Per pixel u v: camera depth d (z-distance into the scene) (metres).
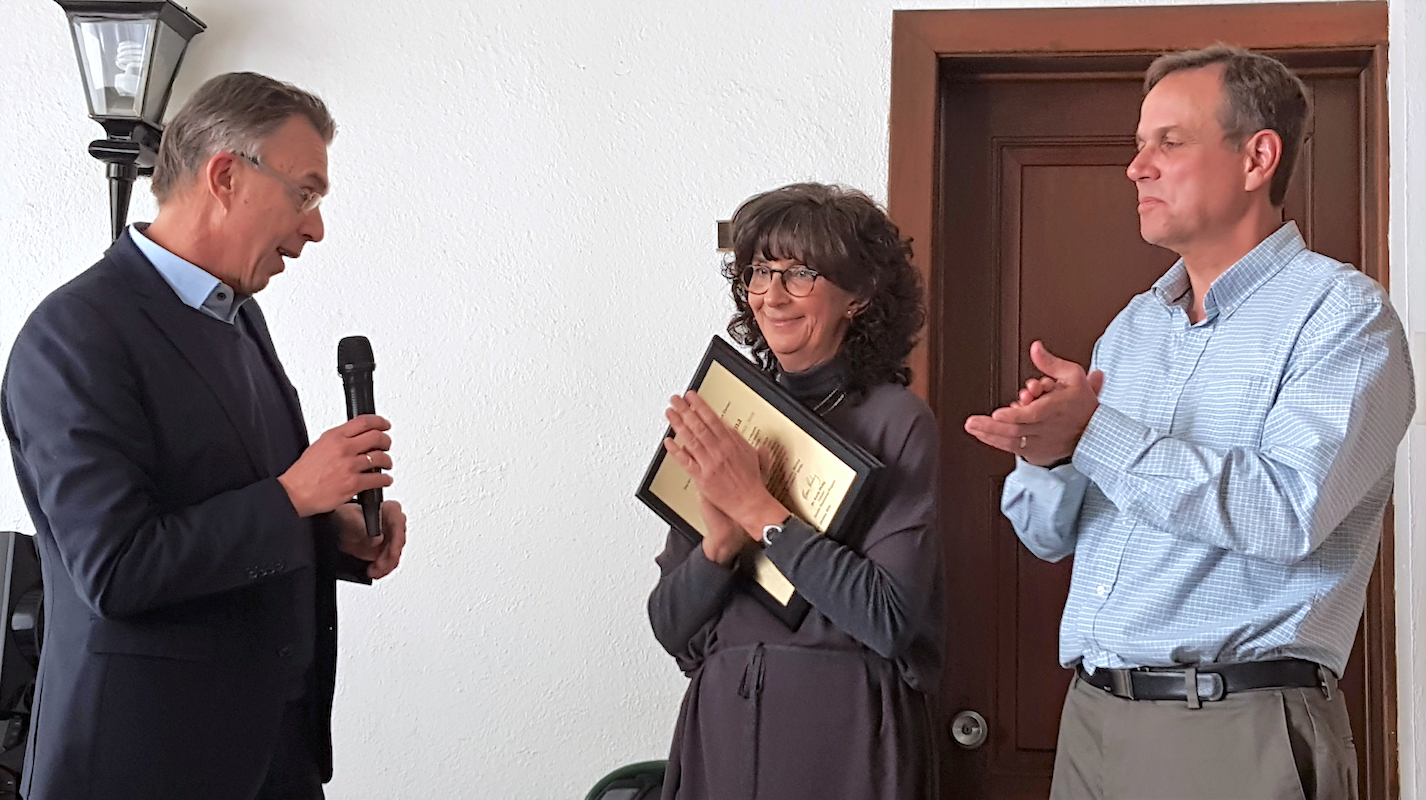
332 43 2.68
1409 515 2.37
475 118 2.66
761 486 1.62
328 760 1.88
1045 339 2.64
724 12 2.63
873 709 1.59
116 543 1.54
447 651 2.60
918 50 2.59
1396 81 2.46
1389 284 2.48
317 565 1.88
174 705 1.62
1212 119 1.63
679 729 1.73
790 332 1.67
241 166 1.71
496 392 2.63
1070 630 1.71
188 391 1.68
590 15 2.65
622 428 2.61
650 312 2.61
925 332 2.54
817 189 1.71
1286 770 1.49
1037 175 2.66
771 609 1.65
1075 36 2.55
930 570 1.60
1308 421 1.48
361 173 2.66
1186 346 1.68
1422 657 2.35
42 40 2.71
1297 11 2.51
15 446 1.65
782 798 1.58
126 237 1.75
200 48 2.67
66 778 1.56
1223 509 1.47
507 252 2.64
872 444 1.66
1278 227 1.68
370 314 2.65
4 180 2.69
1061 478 1.69
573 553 2.60
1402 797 2.39
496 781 2.58
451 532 2.62
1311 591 1.52
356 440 1.70
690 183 2.62
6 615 2.22
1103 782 1.65
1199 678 1.56
